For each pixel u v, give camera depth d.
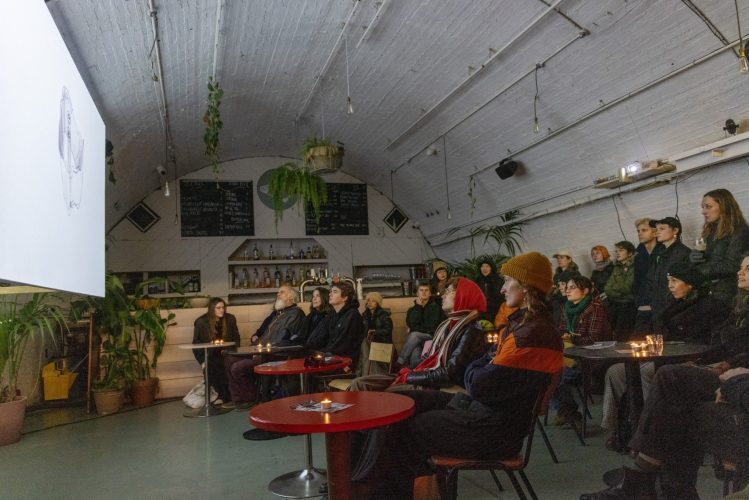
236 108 7.64
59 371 6.74
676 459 2.45
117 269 9.43
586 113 5.79
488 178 8.04
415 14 5.38
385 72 6.63
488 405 2.27
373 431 2.63
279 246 10.73
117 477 3.74
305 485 3.31
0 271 1.38
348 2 5.16
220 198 10.13
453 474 2.22
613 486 2.77
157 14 4.41
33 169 1.75
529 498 2.90
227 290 10.02
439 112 7.21
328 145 7.22
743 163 4.70
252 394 6.10
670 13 4.34
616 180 5.66
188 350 6.95
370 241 10.95
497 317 6.19
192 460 4.04
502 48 5.47
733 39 4.18
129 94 5.63
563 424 4.42
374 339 5.95
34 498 3.40
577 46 5.11
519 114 6.48
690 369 2.50
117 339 6.35
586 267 6.99
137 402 6.42
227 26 5.19
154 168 8.80
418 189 9.94
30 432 5.32
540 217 7.56
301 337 5.79
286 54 6.14
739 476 2.28
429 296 6.68
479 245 9.38
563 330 5.26
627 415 3.69
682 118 5.05
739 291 3.31
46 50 1.98
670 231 4.64
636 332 5.04
